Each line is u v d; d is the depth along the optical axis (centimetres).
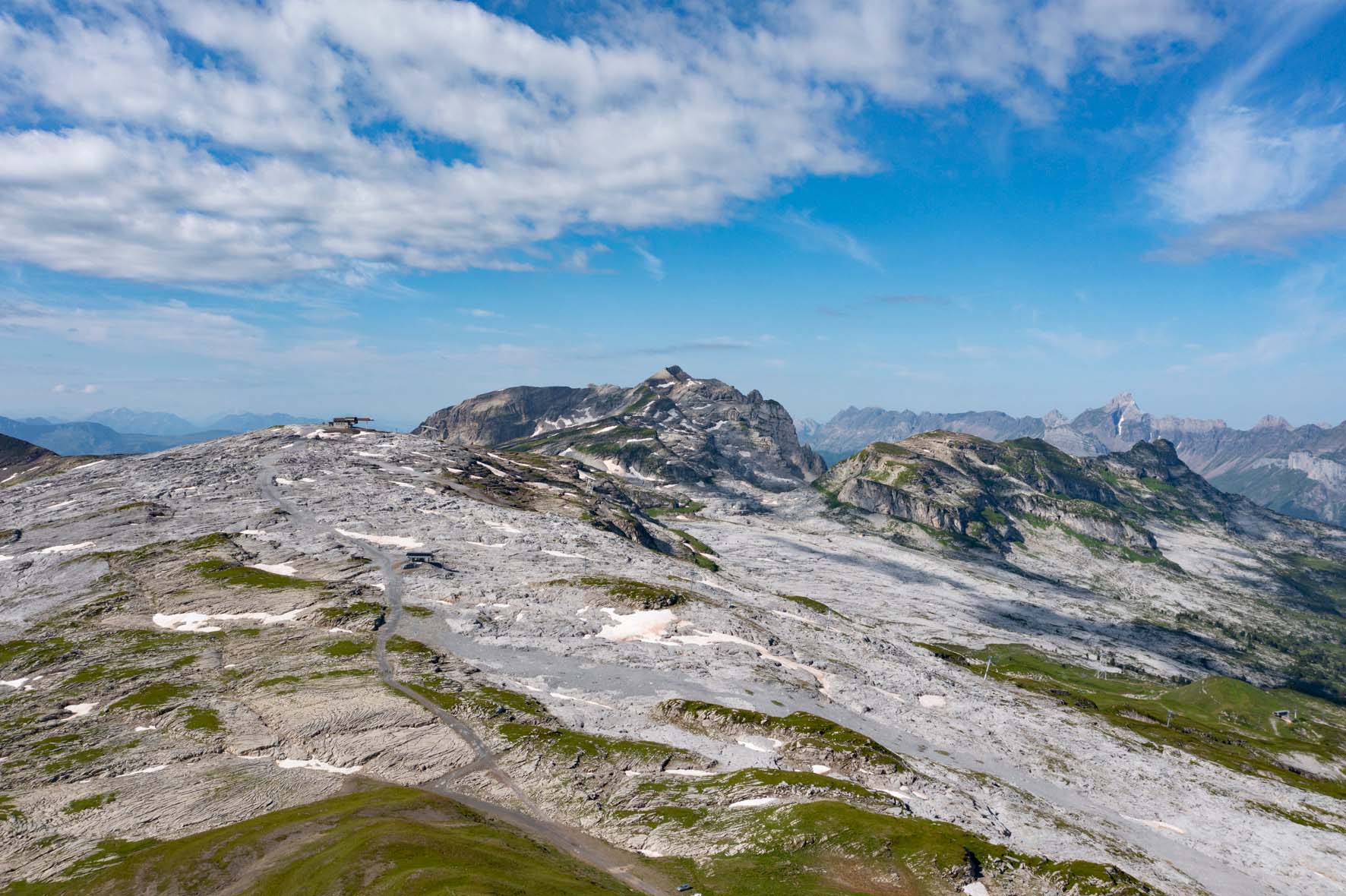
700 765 9594
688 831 7844
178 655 12419
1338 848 12056
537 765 9212
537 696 11544
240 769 8706
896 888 6888
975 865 7419
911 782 9962
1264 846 11662
